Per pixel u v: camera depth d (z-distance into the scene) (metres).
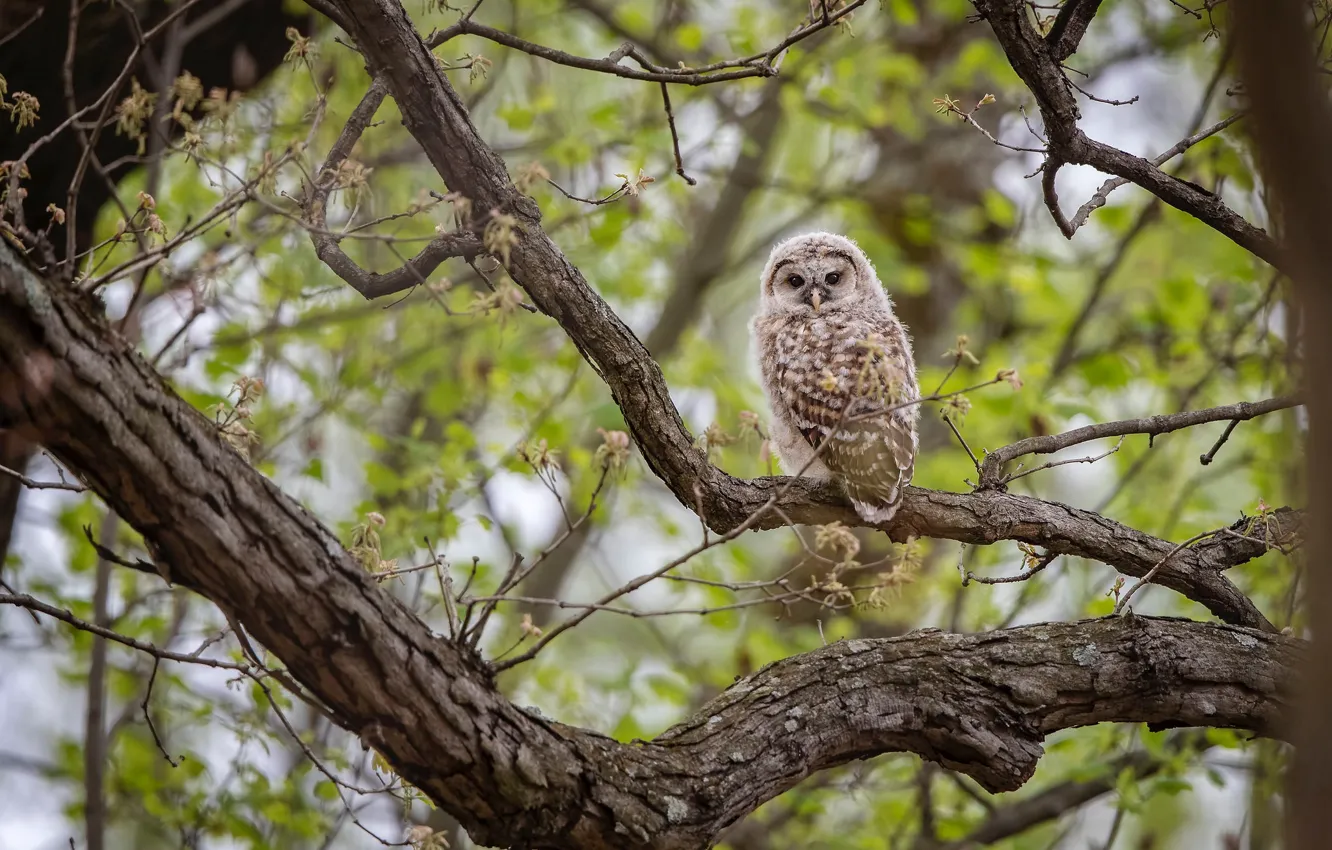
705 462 7.48
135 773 11.61
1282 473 11.95
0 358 4.67
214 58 10.52
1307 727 4.38
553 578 15.09
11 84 9.57
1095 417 13.50
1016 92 15.65
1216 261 15.40
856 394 6.50
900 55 15.88
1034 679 6.99
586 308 7.11
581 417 14.88
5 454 9.73
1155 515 14.21
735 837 13.33
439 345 13.89
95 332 4.88
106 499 5.16
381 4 6.52
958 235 15.91
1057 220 7.16
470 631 5.91
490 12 15.16
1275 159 4.37
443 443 15.20
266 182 6.11
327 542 5.46
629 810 6.07
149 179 10.20
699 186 17.86
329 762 10.62
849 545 7.30
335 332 13.86
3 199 6.78
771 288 11.29
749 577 14.01
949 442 16.05
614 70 7.06
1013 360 16.23
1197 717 7.12
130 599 12.40
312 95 12.68
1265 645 7.21
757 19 15.15
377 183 13.98
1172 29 15.79
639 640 17.95
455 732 5.71
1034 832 14.67
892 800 13.46
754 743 6.53
